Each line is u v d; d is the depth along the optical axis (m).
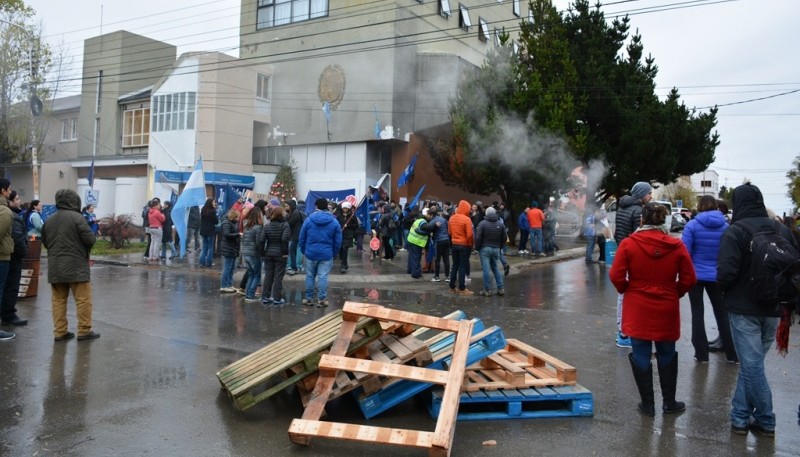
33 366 6.26
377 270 15.53
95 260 17.33
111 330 8.06
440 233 13.99
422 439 4.04
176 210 14.88
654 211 5.13
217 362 6.59
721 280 4.78
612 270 5.23
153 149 30.22
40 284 12.48
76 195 7.44
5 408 5.03
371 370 4.54
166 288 12.10
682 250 5.02
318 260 10.29
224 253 11.65
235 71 29.23
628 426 4.92
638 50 26.80
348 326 4.94
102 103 35.78
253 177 28.53
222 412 5.06
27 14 32.09
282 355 5.37
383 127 27.62
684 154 26.48
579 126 23.34
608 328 8.82
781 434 4.80
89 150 36.44
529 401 5.07
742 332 4.77
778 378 6.39
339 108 28.94
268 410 5.13
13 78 32.09
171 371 6.21
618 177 24.83
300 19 30.55
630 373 6.48
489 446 4.45
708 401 5.60
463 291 12.33
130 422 4.79
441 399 4.84
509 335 8.27
